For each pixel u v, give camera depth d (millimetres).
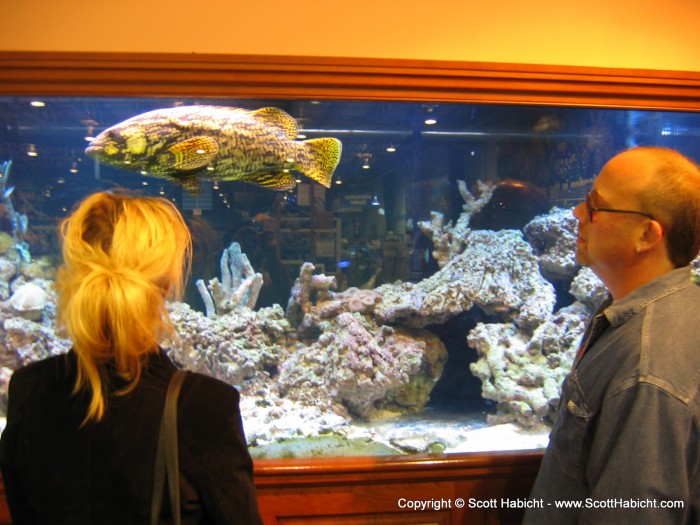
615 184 1318
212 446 1039
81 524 987
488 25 1939
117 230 1024
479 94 1903
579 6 1971
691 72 1977
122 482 984
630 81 1951
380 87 1862
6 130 1859
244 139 1854
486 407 2189
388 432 2023
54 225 1939
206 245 2035
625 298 1295
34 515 1101
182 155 1804
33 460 1014
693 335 1168
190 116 1795
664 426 1111
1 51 1751
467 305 2189
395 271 2195
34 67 1751
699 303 1223
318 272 2135
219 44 1841
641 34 2004
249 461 1116
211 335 2027
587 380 1292
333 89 1848
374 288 2193
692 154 2148
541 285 2266
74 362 1058
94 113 1867
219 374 2041
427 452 1860
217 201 2006
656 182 1264
